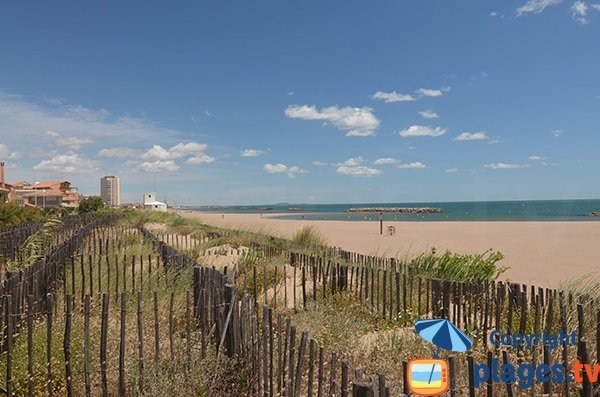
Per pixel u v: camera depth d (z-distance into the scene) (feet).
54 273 22.72
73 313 18.78
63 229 52.13
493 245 65.36
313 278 25.16
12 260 31.65
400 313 21.07
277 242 44.06
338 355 15.34
